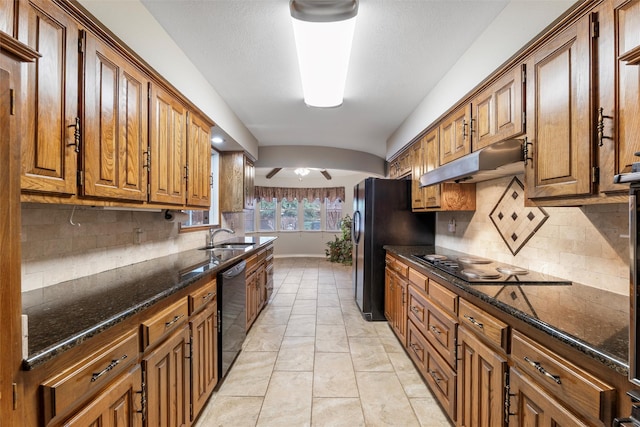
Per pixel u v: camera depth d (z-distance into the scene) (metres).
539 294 1.37
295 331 3.09
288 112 3.38
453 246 3.02
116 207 1.60
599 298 1.30
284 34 1.91
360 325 3.27
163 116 1.88
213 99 2.71
